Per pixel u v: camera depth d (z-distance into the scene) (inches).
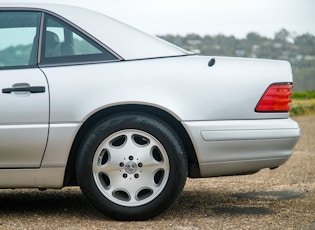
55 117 177.0
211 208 202.8
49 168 179.3
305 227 171.6
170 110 177.0
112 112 182.9
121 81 178.5
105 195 179.0
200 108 179.3
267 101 183.2
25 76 178.5
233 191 243.1
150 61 182.5
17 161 178.5
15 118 176.6
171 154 178.4
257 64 186.7
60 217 187.9
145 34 187.9
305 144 438.0
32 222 180.1
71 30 185.0
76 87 177.9
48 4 189.0
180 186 179.0
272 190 245.1
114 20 188.7
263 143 181.6
